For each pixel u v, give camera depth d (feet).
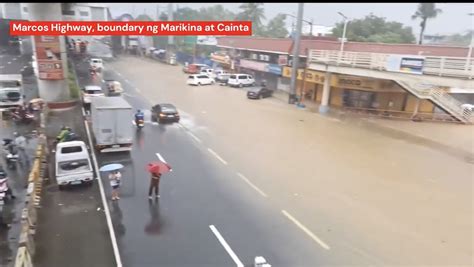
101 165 71.15
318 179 69.00
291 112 127.95
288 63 157.38
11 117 92.99
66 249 44.60
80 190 60.54
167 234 48.75
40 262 41.83
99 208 54.90
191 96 147.02
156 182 57.62
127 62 245.45
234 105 134.92
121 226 50.24
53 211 53.47
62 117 100.94
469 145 95.61
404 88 108.58
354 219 54.34
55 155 67.82
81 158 61.46
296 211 56.18
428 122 121.39
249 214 54.85
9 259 41.52
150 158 76.18
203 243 47.01
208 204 57.47
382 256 45.42
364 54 109.29
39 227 49.03
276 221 53.06
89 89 115.55
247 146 87.40
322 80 133.18
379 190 65.16
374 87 124.16
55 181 63.10
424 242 48.96
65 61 114.52
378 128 110.83
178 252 44.88
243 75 179.63
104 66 214.07
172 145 85.35
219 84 182.80
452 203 61.11
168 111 104.42
